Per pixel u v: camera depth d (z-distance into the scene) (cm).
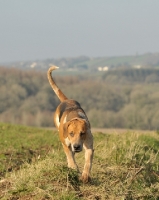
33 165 1036
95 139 1517
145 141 1453
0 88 6806
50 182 918
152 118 5547
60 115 1066
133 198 909
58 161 1028
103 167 1076
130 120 5597
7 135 1677
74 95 6844
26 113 6253
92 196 876
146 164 1102
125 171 1061
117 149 1215
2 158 1234
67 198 855
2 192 916
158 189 959
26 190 899
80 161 1145
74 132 936
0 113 6406
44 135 1686
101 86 7244
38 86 7050
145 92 6475
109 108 6481
